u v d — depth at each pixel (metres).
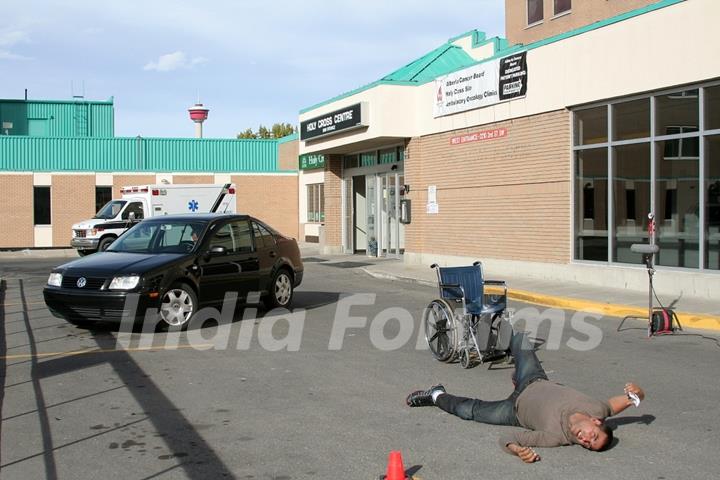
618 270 13.83
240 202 36.22
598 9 20.78
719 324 10.20
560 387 5.46
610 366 8.09
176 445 5.54
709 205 12.27
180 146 38.00
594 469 4.94
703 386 7.14
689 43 12.28
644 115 13.38
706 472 4.86
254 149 39.22
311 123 24.28
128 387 7.30
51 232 34.53
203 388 7.25
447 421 6.08
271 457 5.26
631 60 13.37
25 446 5.53
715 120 12.12
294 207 36.91
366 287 16.22
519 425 5.71
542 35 23.00
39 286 17.02
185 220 11.55
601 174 14.33
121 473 4.96
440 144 19.09
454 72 18.33
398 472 4.37
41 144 36.06
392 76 22.86
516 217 16.41
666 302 11.95
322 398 6.85
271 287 12.33
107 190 35.34
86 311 9.98
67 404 6.69
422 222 20.06
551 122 15.31
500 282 8.64
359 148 23.52
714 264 12.21
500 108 16.73
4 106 43.84
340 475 4.89
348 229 25.58
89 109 45.31
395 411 6.39
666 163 12.97
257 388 7.23
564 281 15.05
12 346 9.45
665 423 5.95
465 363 8.03
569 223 15.01
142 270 10.05
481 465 5.04
